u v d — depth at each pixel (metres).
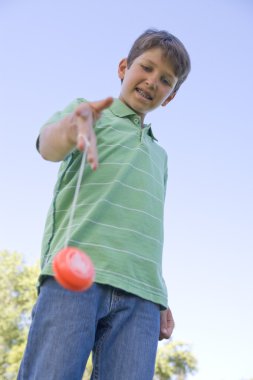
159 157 1.67
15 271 12.15
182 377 11.55
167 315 1.61
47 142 1.32
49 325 1.24
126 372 1.31
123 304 1.33
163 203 1.57
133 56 1.73
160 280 1.45
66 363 1.20
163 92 1.69
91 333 1.26
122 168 1.47
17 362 11.08
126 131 1.59
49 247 1.38
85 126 1.14
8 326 11.55
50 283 1.29
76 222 1.36
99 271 1.30
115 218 1.39
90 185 1.42
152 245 1.44
